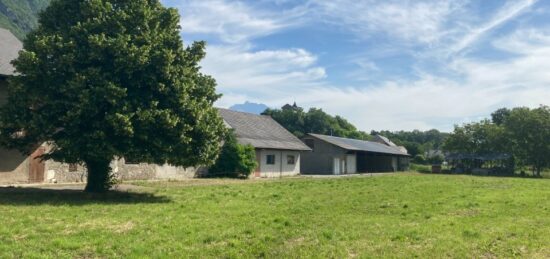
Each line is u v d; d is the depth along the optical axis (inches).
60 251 323.3
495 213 602.9
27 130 648.4
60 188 824.9
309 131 3595.0
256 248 352.2
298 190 933.2
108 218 468.8
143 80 671.8
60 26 689.0
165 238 374.3
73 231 394.6
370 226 468.4
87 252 325.1
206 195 762.8
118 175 1072.2
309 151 2047.2
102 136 625.3
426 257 339.6
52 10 696.4
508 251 368.8
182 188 905.5
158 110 650.8
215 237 386.0
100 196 689.6
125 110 632.4
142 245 344.5
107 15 681.6
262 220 486.6
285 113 3673.7
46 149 944.9
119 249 334.6
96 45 641.0
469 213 600.1
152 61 673.6
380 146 2913.4
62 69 644.7
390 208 634.8
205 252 335.3
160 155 666.8
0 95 866.1
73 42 651.5
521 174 2487.7
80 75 629.0
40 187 840.9
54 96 648.4
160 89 667.4
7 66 882.1
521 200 790.5
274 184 1114.7
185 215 509.4
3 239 351.6
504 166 2689.5
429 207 656.4
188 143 686.5
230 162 1387.8
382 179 1472.7
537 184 1359.5
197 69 767.7
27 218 449.4
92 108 622.8
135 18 697.6
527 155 2566.4
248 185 1055.0
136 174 1140.5
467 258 343.0
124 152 652.1
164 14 747.4
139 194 744.3
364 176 1774.1
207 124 717.3
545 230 466.6
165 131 668.7
